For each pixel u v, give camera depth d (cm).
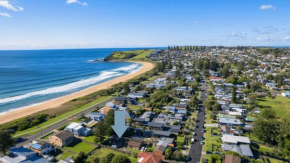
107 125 6781
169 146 6078
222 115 8362
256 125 6712
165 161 5403
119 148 6100
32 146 5812
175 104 9875
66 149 6016
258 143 6406
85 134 6925
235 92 11706
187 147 6112
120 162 4866
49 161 5319
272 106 10106
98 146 6175
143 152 5559
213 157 5431
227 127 7269
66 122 8131
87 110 9600
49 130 7388
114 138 6662
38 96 12375
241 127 7169
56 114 9031
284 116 8706
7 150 5731
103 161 5047
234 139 6356
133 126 7556
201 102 10731
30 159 5197
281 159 5588
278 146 6053
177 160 5444
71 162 5209
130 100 10512
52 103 10975
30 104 10856
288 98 11462
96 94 12469
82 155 5306
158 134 6806
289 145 5694
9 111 9700
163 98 10538
